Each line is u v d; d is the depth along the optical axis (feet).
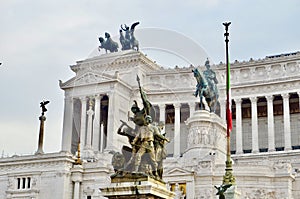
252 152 446.60
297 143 460.14
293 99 470.80
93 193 269.44
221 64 313.94
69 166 289.12
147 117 66.59
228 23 180.34
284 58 463.42
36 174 294.87
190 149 264.11
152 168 67.21
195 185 250.37
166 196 68.90
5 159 305.32
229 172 150.30
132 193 65.26
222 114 300.61
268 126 452.35
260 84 463.42
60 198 279.69
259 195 256.32
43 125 327.67
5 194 299.79
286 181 258.57
